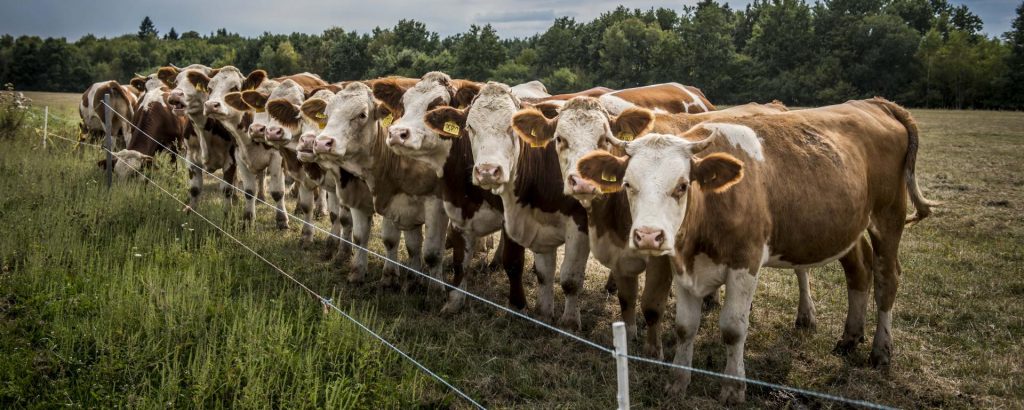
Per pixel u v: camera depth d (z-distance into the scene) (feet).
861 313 21.98
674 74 279.08
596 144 19.62
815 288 28.14
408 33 333.21
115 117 52.21
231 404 17.24
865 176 20.51
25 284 23.12
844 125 21.15
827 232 19.31
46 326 20.30
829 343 22.84
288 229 36.42
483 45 286.05
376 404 17.46
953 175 56.75
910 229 37.42
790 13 289.33
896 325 24.09
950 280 28.35
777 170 18.57
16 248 26.68
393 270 27.86
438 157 24.61
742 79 275.80
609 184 16.93
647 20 387.75
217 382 17.71
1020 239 35.29
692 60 276.41
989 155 70.08
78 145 47.98
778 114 20.74
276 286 25.12
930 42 262.67
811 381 20.10
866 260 22.97
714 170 15.92
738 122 19.76
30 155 43.91
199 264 26.17
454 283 25.76
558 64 330.54
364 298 26.35
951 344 22.39
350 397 17.29
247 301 23.40
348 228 31.30
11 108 55.21
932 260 31.22
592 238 21.08
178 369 18.03
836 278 29.30
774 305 26.37
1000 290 27.14
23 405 16.79
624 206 19.75
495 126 21.68
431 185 26.45
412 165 26.32
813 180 18.98
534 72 322.14
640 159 16.19
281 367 18.45
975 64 245.45
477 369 20.15
